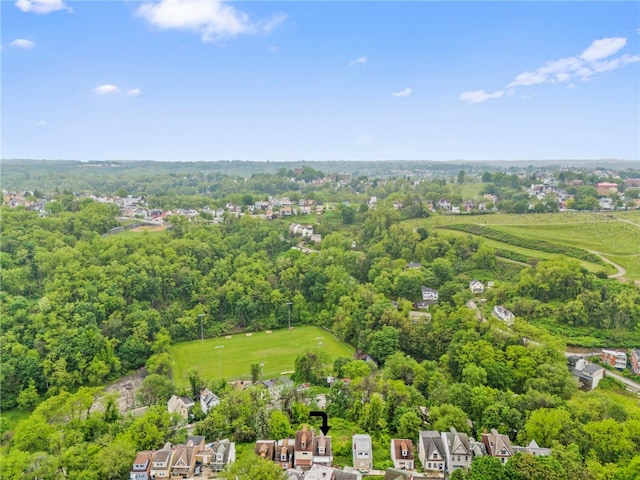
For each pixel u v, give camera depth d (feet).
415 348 485.97
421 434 304.09
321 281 647.15
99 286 547.49
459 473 258.78
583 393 366.22
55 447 310.65
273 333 588.50
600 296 522.06
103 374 457.68
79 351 461.37
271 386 424.46
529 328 460.14
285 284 655.35
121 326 517.14
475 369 395.55
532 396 342.85
